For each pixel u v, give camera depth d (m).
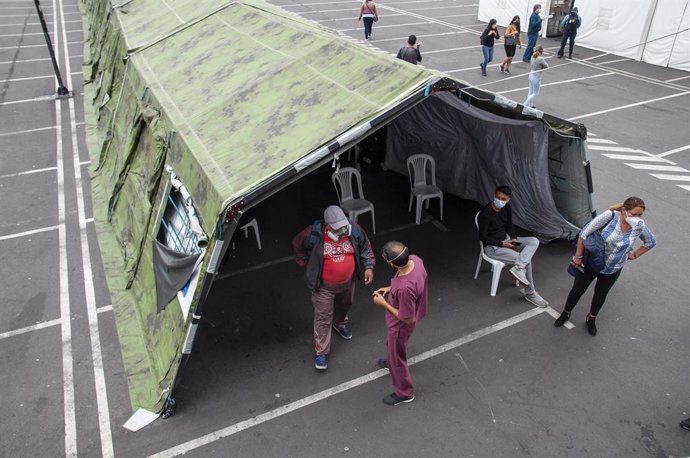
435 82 5.25
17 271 7.68
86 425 5.22
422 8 29.00
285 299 7.05
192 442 5.02
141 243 7.14
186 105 7.38
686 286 7.11
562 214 7.88
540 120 6.42
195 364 5.96
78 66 18.00
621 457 4.81
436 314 6.70
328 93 6.00
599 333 6.33
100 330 6.53
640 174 10.45
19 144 12.10
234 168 5.36
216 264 4.88
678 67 18.12
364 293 7.11
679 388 5.54
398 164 10.51
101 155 10.65
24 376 5.82
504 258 6.77
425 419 5.24
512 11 23.55
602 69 18.19
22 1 30.52
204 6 11.43
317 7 28.06
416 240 8.34
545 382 5.66
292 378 5.76
